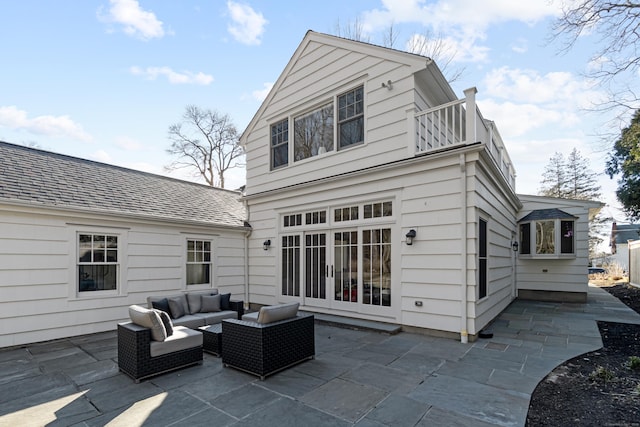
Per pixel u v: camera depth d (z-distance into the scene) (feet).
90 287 21.63
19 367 14.78
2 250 18.24
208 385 12.43
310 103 27.68
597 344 17.37
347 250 23.93
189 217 27.61
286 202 28.76
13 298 18.44
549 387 11.93
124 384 12.62
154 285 24.76
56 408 10.68
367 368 14.03
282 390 11.89
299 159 28.68
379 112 22.90
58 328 19.92
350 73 24.76
